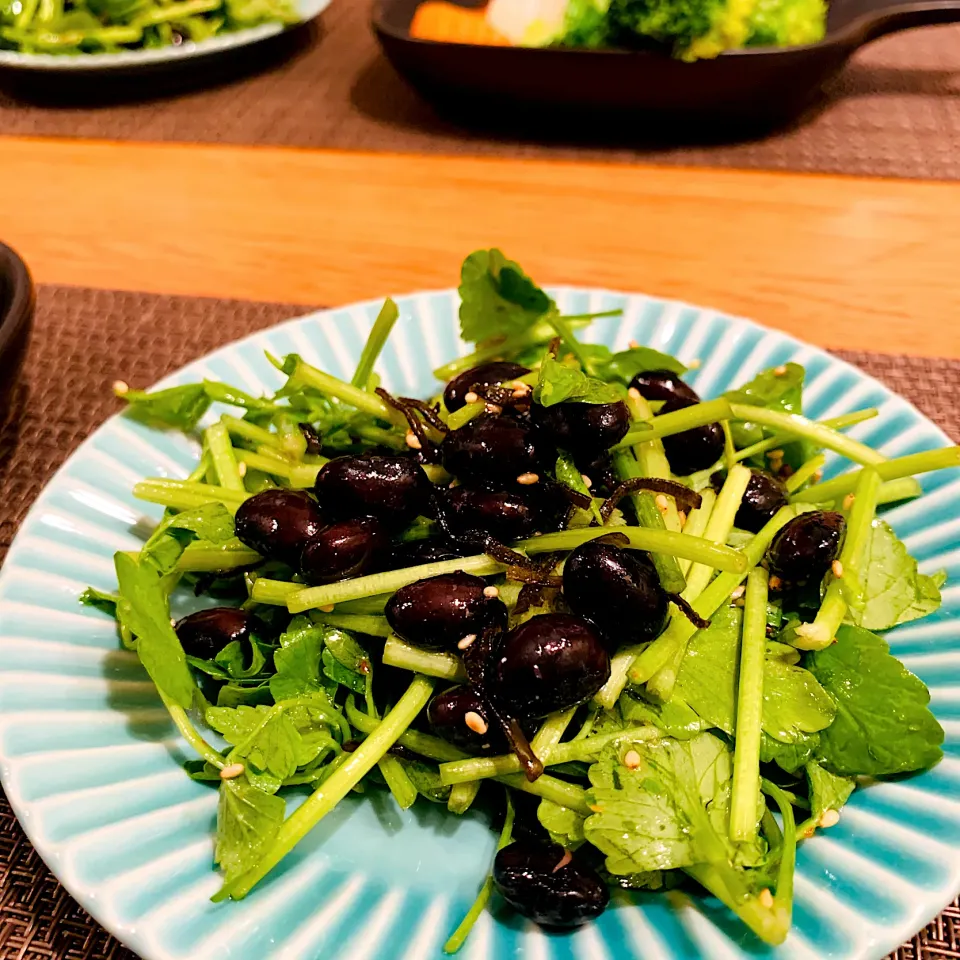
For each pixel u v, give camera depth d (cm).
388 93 39
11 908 15
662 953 13
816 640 16
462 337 22
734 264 28
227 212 32
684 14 30
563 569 16
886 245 28
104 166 34
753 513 18
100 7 39
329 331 23
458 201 32
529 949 14
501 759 15
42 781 14
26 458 23
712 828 14
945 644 16
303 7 42
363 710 17
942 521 18
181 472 20
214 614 17
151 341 26
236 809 14
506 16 34
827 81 36
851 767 15
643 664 15
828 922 13
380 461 16
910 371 24
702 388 22
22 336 20
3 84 40
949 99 36
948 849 13
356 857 15
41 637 16
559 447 17
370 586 16
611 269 28
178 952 13
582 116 35
